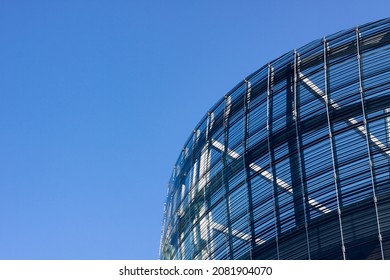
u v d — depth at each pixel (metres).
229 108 69.88
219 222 63.53
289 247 53.81
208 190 67.38
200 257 65.25
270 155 59.97
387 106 54.09
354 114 55.41
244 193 61.09
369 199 50.47
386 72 56.44
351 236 50.03
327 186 53.44
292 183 56.34
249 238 58.25
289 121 60.12
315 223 52.75
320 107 58.22
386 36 59.41
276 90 64.06
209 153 70.06
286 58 66.00
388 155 51.62
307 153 56.59
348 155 53.62
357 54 59.50
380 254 47.91
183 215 71.94
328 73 60.16
